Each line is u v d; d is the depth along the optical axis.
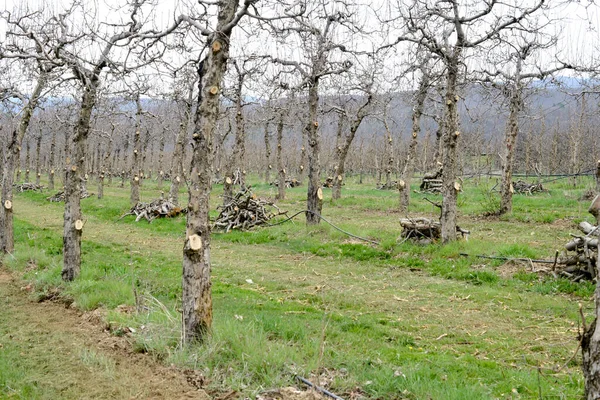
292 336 7.15
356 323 8.10
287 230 17.22
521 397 5.25
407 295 9.95
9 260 12.23
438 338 7.50
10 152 13.10
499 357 6.74
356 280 11.25
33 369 6.23
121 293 8.98
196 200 6.41
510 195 18.69
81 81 10.12
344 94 23.59
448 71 13.55
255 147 60.81
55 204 28.77
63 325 7.96
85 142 10.12
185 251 6.45
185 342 6.42
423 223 14.21
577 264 10.42
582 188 28.06
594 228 10.38
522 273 10.95
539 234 15.20
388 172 32.72
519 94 18.00
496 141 44.06
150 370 6.14
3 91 11.29
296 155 58.16
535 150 45.28
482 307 9.11
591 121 38.75
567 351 6.89
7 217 13.07
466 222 17.97
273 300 9.54
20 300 9.41
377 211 22.12
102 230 19.12
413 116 21.30
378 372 5.69
